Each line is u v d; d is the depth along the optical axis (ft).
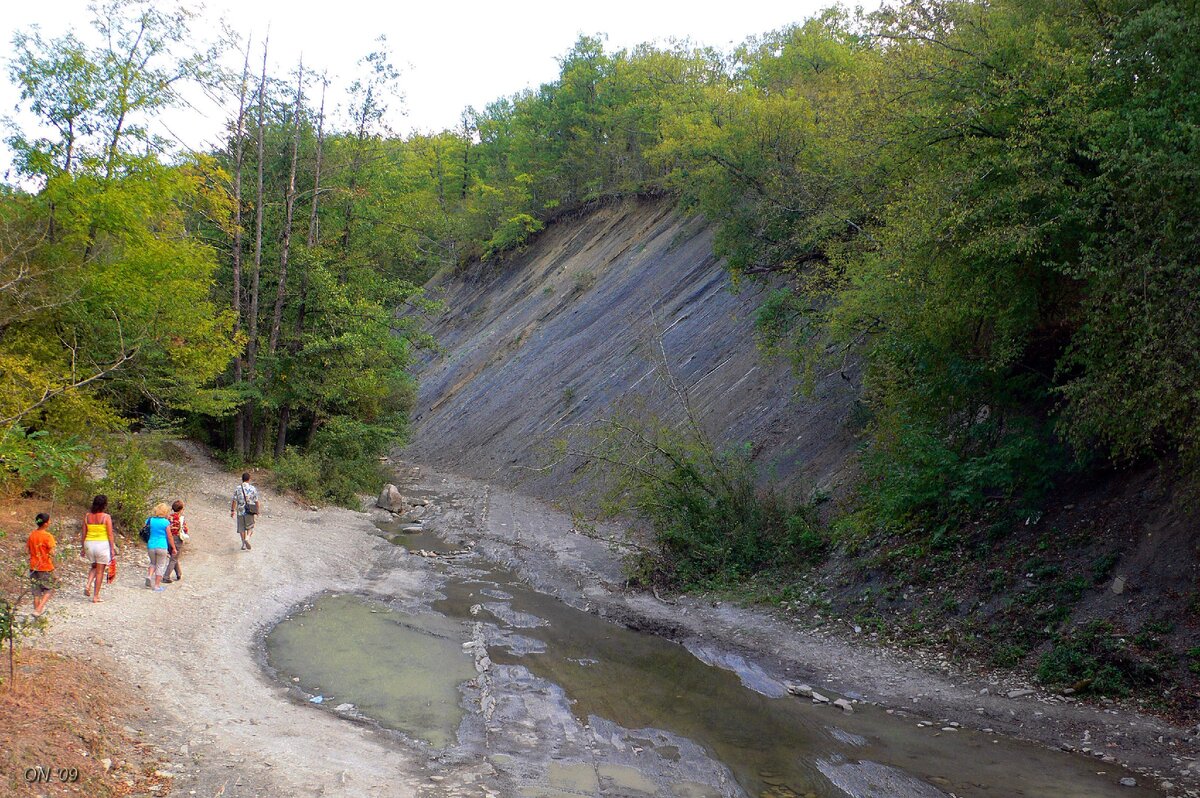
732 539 49.55
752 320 84.74
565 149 181.27
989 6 39.14
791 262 63.87
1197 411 27.78
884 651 35.63
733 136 73.87
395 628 39.45
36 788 17.98
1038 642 32.37
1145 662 28.81
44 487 47.93
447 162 217.56
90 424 50.72
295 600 43.37
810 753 25.64
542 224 178.09
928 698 30.55
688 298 101.50
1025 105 34.88
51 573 31.96
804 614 41.16
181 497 63.10
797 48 89.81
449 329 178.60
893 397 44.01
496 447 108.37
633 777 23.63
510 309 158.71
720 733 27.32
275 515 66.18
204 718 25.14
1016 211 33.58
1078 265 33.78
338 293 86.12
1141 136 31.24
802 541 48.06
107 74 53.83
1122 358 30.60
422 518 77.05
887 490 43.19
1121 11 34.55
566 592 48.14
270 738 24.25
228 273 89.45
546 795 22.04
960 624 35.42
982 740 26.86
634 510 65.87
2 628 22.94
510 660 35.24
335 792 20.81
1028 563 35.65
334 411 95.20
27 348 48.19
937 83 38.29
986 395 41.19
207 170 69.82
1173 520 32.12
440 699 29.84
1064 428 33.30
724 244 74.18
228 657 32.42
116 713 23.73
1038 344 41.45
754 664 35.29
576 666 34.76
